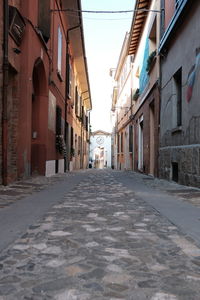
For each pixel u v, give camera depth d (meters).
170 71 12.65
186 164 10.30
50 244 4.06
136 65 24.58
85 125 43.28
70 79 24.23
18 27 10.27
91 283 2.90
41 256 3.62
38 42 12.54
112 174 19.09
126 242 4.18
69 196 8.18
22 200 7.34
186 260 3.54
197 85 9.34
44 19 13.14
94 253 3.73
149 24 17.67
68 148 23.56
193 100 9.70
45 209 6.30
